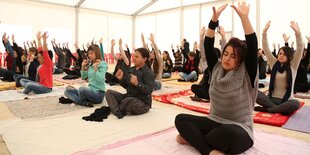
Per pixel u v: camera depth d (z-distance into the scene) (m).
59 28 12.02
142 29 14.27
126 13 14.05
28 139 2.10
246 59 1.65
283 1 8.54
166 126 2.50
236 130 1.61
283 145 1.94
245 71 1.72
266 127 2.56
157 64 4.89
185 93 4.64
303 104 3.59
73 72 7.14
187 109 3.39
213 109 1.87
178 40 12.38
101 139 2.12
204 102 3.77
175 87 5.46
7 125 2.48
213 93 1.81
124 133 2.28
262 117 2.83
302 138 2.22
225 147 1.63
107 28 13.61
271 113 3.03
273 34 8.84
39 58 4.43
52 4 11.70
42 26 11.55
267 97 3.16
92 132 2.29
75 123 2.56
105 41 13.58
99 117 2.72
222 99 1.76
